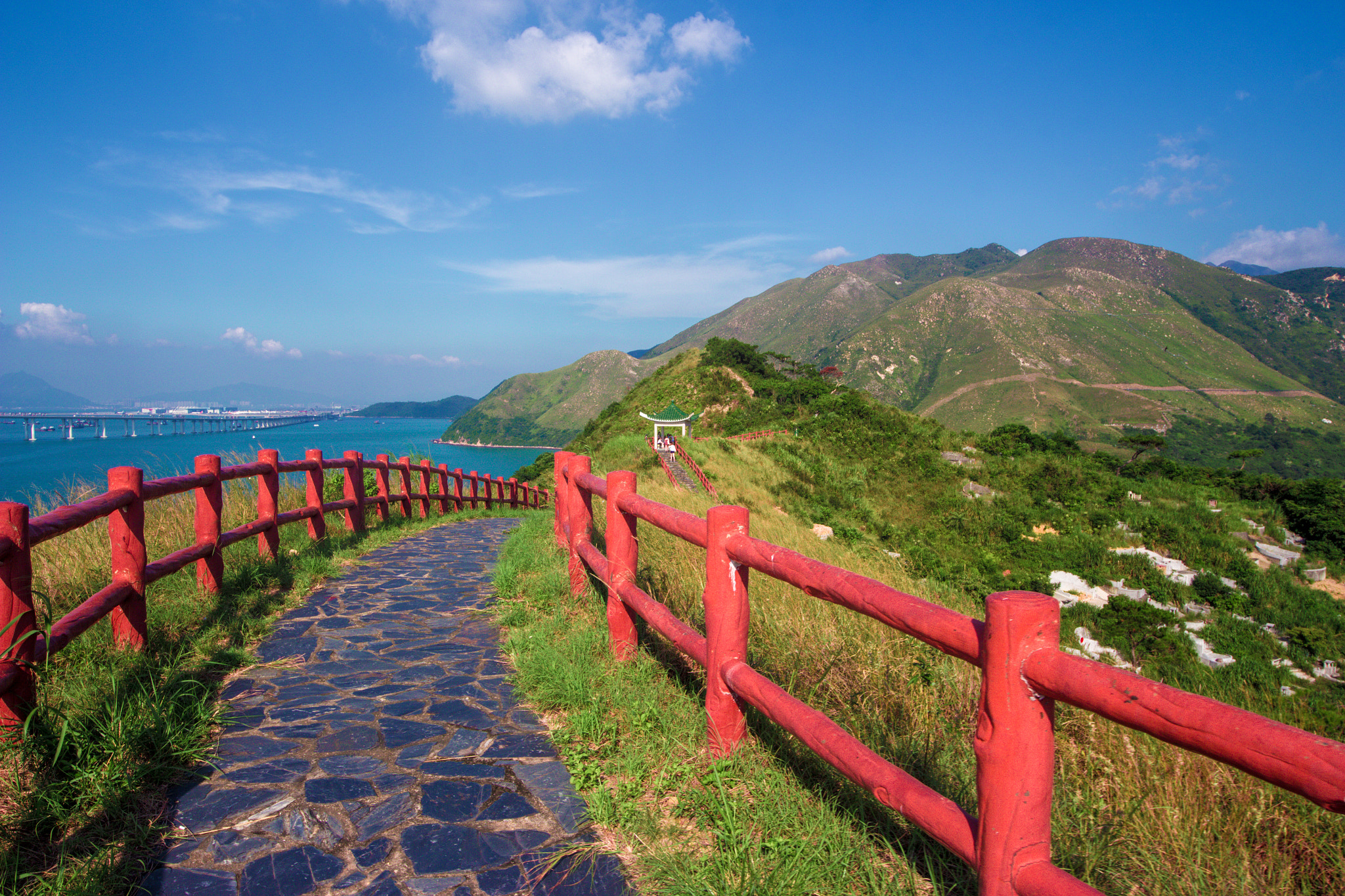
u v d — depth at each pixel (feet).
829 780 7.37
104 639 10.77
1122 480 133.90
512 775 8.05
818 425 160.15
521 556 19.47
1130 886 5.98
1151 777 7.97
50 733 7.52
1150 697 3.32
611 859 6.51
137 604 10.82
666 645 12.06
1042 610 3.98
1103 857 6.14
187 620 12.50
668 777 7.69
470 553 22.91
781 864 6.01
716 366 252.62
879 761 5.35
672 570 15.64
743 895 5.74
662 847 6.55
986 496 118.01
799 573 6.36
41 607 12.09
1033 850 4.00
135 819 6.78
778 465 120.37
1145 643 55.21
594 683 10.24
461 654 12.35
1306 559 102.78
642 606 10.19
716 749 7.89
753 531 28.89
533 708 9.99
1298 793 2.76
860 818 6.59
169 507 19.35
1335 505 112.88
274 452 17.89
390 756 8.44
